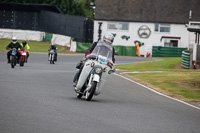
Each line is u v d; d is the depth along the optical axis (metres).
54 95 26.41
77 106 21.73
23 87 29.73
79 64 26.02
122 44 132.88
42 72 46.03
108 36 25.19
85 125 16.59
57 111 19.53
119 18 132.12
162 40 131.88
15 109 19.33
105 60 24.58
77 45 109.06
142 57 111.62
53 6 122.69
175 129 17.55
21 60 55.16
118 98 28.28
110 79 42.62
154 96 31.42
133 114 20.70
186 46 131.25
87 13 161.62
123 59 95.06
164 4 134.62
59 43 117.19
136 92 33.25
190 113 23.39
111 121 18.03
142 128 17.05
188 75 50.50
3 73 41.06
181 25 131.12
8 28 123.94
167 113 22.34
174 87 38.97
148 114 21.20
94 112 20.16
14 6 122.31
